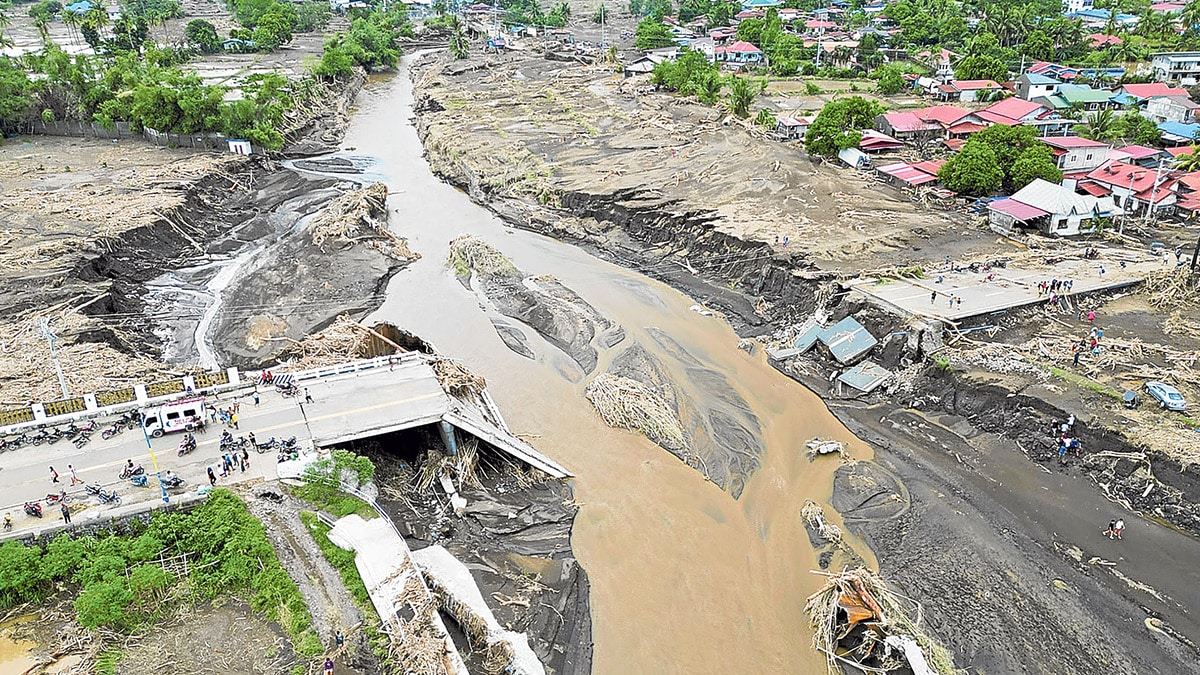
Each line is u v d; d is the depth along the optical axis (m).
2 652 38.25
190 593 41.28
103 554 42.34
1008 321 66.12
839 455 57.50
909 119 122.06
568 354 72.31
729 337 74.44
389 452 55.69
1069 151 105.25
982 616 43.44
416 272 91.12
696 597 46.53
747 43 194.75
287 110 148.38
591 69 196.25
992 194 96.31
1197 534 46.88
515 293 83.44
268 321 78.69
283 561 42.66
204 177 113.00
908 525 50.41
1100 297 69.56
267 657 38.28
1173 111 125.12
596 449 59.47
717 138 125.06
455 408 56.06
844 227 87.88
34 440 50.84
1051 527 48.81
